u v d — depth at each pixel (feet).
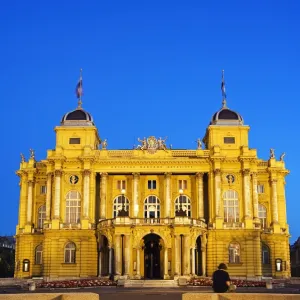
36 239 305.32
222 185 296.71
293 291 183.93
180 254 257.96
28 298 78.33
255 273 280.92
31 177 315.17
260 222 306.96
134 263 261.24
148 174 304.30
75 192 297.53
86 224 287.48
